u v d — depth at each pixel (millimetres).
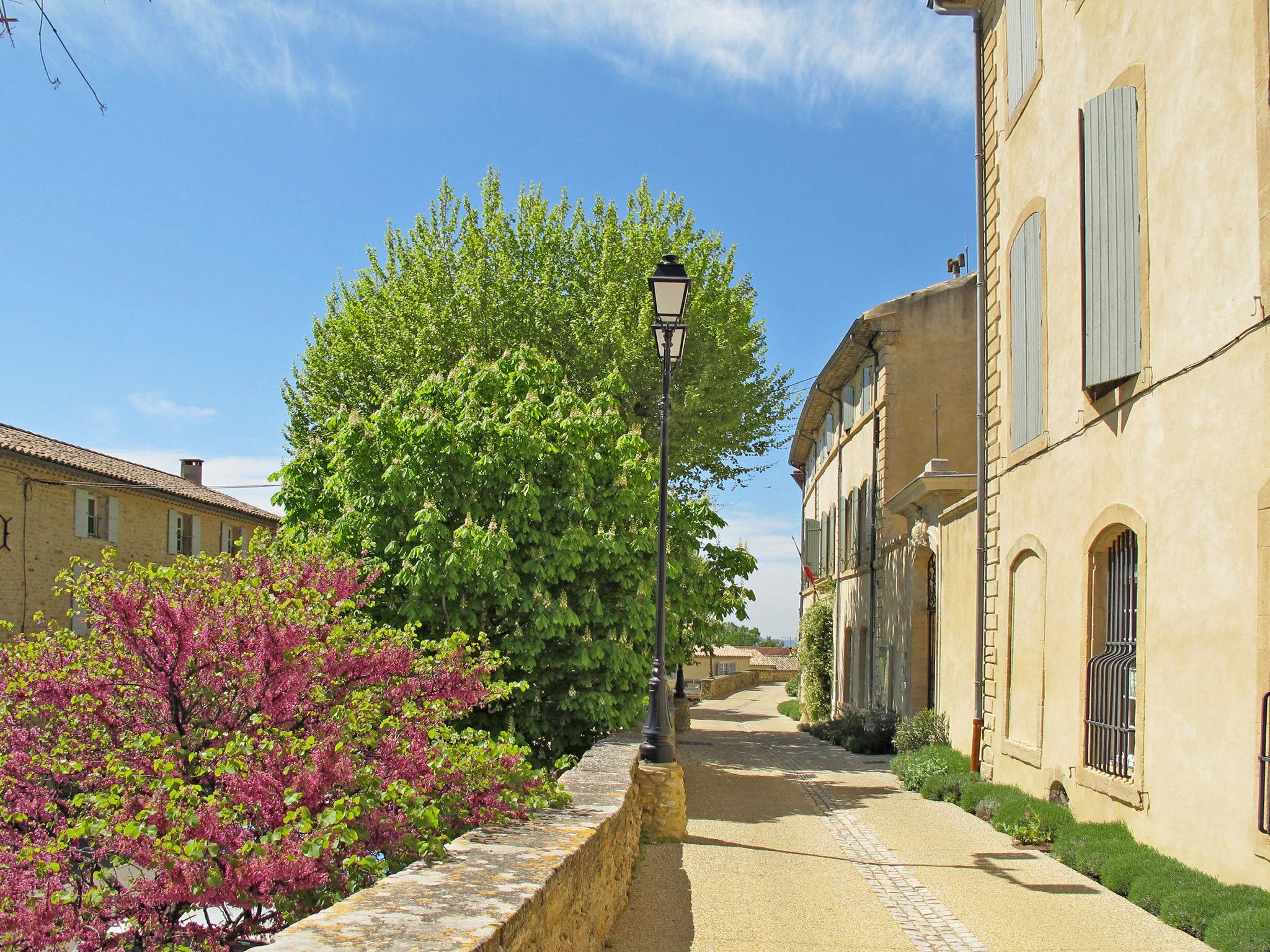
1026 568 11031
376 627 10047
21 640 5684
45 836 4645
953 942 6027
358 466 10906
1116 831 8148
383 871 4438
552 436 11219
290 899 4266
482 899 3523
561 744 10719
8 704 5227
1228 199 6773
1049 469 10211
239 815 4543
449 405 11539
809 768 15430
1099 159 8758
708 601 14562
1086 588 9133
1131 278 8172
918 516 17516
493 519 10359
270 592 6004
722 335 19219
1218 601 6742
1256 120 6434
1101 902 6980
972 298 20438
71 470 22047
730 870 7855
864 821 10398
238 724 5418
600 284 18781
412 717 5879
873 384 21656
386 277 20953
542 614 10062
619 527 11211
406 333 18953
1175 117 7574
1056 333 10078
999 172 12367
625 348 17625
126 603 5277
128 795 4684
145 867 4301
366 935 3021
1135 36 8328
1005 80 12141
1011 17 11914
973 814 10812
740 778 13922
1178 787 7230
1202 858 6863
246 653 5434
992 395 12461
